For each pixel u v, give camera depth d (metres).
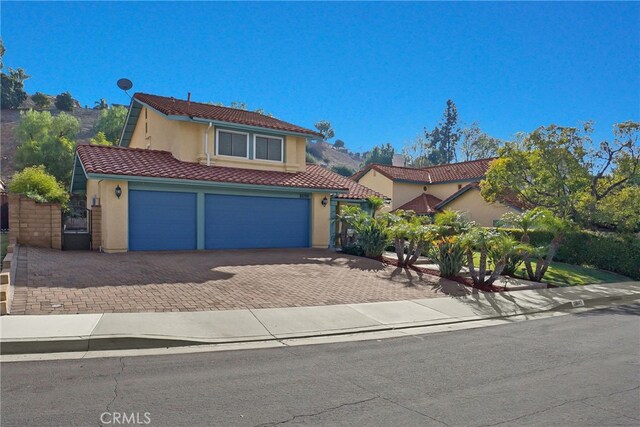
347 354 7.05
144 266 12.82
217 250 17.89
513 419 4.65
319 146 148.75
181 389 5.23
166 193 17.17
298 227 20.50
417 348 7.55
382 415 4.68
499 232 15.56
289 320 8.88
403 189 37.22
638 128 19.17
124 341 6.89
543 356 7.16
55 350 6.55
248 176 19.02
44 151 42.69
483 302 11.94
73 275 10.98
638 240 19.45
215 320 8.42
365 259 17.48
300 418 4.54
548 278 16.70
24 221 15.95
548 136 19.80
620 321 10.48
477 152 81.50
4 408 4.52
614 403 5.14
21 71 85.12
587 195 20.44
